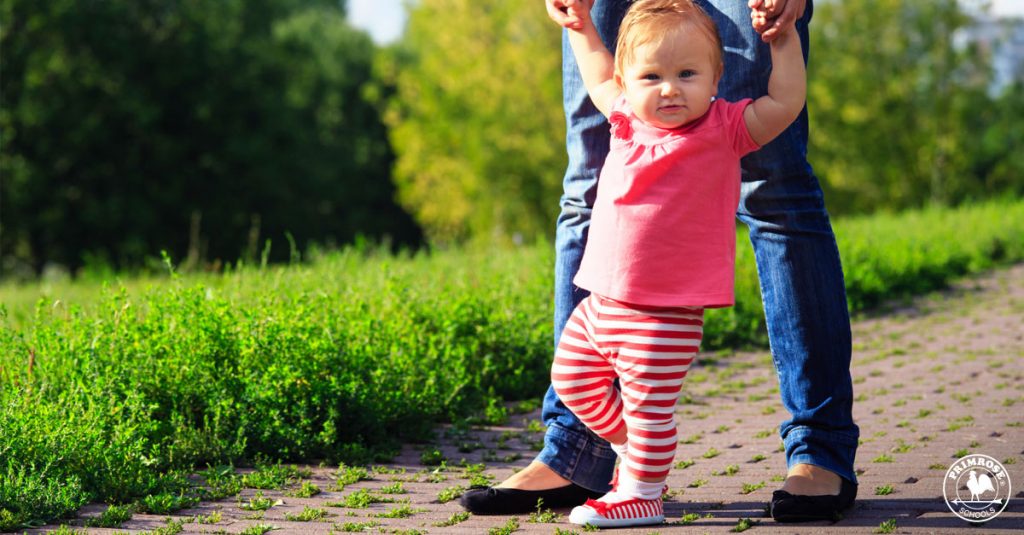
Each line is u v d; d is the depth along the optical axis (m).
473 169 31.39
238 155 29.88
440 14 32.50
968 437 3.77
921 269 9.05
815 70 36.41
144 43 29.33
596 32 2.89
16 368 4.11
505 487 2.95
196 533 2.88
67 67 28.09
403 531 2.80
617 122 2.72
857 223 12.79
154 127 28.97
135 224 28.55
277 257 32.12
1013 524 2.64
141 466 3.50
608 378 2.77
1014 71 38.81
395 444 4.21
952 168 37.12
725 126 2.61
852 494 2.80
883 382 5.12
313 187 33.78
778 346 2.87
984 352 5.81
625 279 2.58
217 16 31.58
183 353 4.28
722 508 2.96
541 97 31.28
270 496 3.38
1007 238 11.33
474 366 5.27
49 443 3.37
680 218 2.58
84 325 4.47
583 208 2.99
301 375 4.22
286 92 33.78
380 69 34.53
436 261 8.35
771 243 2.85
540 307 6.35
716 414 4.64
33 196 27.94
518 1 31.06
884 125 35.94
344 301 5.42
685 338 2.62
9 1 27.56
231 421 4.06
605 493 2.97
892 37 36.28
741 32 2.80
